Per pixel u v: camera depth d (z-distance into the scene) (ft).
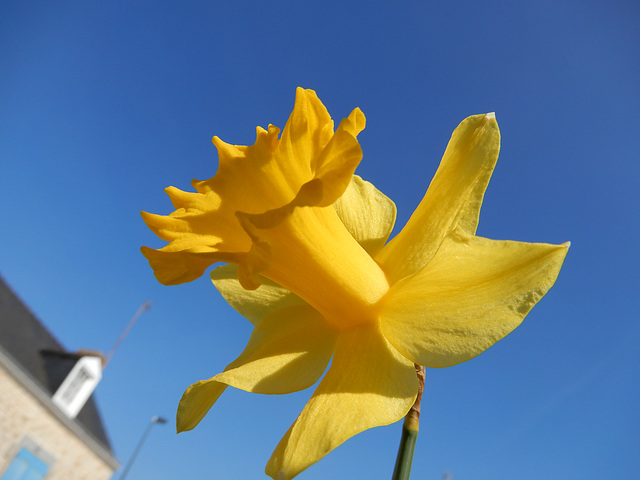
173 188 0.39
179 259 0.36
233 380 0.35
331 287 0.36
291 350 0.38
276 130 0.38
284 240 0.35
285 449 0.31
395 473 0.30
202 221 0.37
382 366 0.33
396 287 0.37
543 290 0.31
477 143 0.40
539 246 0.33
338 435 0.29
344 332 0.37
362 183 0.49
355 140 0.32
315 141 0.37
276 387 0.36
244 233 0.37
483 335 0.30
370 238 0.45
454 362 0.30
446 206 0.38
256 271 0.33
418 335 0.33
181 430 0.36
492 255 0.34
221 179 0.37
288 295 0.46
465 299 0.33
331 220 0.37
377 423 0.30
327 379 0.34
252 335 0.42
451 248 0.36
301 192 0.32
